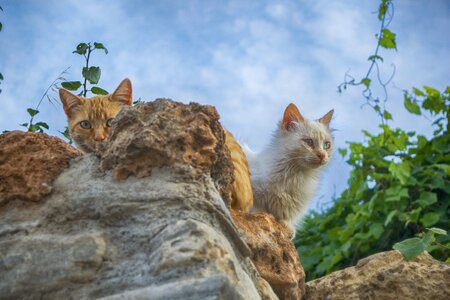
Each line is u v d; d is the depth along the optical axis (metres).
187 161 0.81
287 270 0.96
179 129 0.83
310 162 1.39
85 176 0.82
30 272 0.75
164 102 0.85
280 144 1.42
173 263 0.71
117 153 0.81
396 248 1.04
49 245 0.76
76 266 0.74
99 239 0.76
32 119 1.15
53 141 0.86
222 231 0.80
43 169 0.83
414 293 1.01
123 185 0.80
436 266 1.03
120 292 0.72
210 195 0.80
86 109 1.28
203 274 0.70
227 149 0.89
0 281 0.74
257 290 0.83
